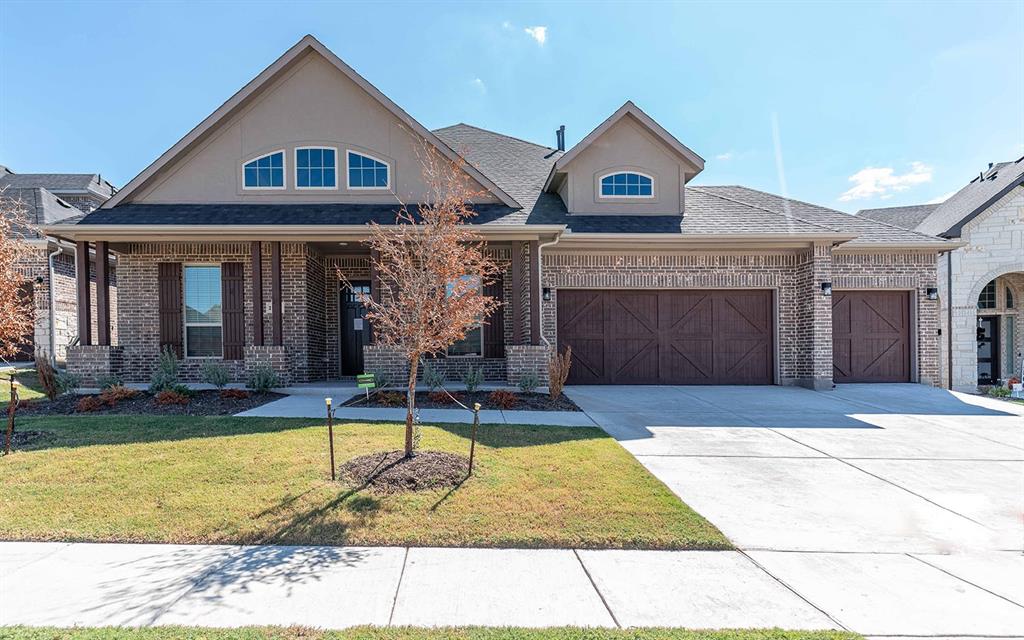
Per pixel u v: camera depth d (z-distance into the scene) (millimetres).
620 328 12867
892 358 13156
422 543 4016
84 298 10820
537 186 14734
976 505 4984
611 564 3770
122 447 6102
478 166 15703
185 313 11992
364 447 6191
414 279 5703
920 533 4359
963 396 11234
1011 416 9078
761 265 12836
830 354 12047
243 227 10211
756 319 13016
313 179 12023
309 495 4766
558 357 10227
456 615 3061
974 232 14273
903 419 8789
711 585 3484
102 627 2887
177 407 8633
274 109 11977
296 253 11734
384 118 12062
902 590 3443
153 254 11820
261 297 10977
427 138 11883
